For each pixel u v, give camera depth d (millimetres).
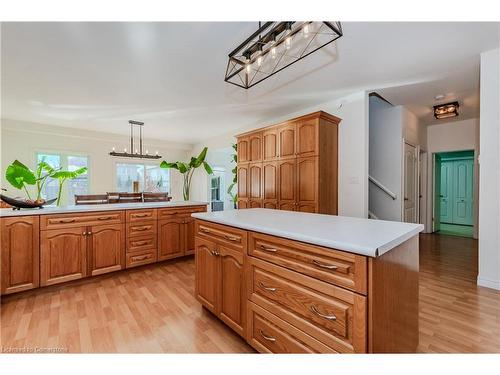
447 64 2680
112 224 2795
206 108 4242
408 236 1218
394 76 2971
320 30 2004
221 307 1720
